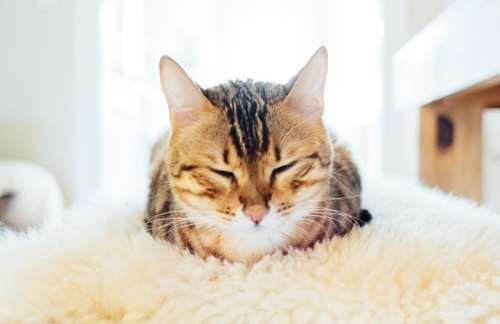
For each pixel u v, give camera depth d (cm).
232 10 213
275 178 74
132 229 88
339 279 64
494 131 167
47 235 86
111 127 213
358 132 207
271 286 64
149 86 216
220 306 62
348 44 202
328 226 80
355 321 58
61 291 69
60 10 190
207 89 83
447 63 107
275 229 74
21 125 194
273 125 75
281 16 211
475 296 59
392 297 61
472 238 73
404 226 80
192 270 70
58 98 193
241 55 215
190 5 214
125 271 70
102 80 199
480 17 86
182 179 77
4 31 191
